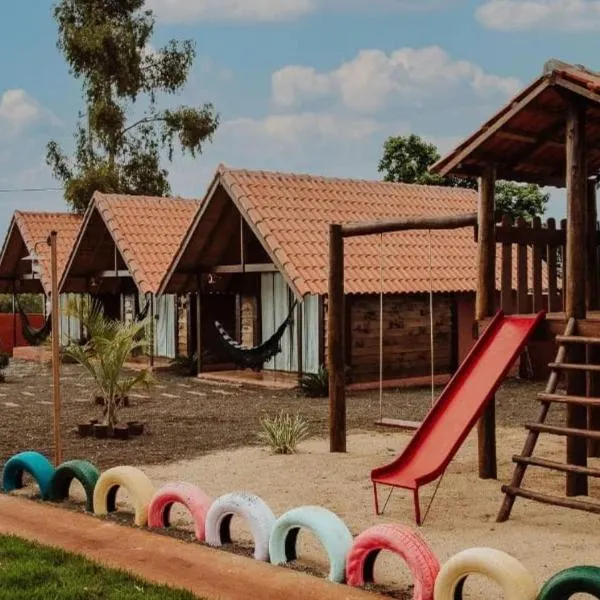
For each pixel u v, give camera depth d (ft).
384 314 67.82
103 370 45.73
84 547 24.59
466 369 31.91
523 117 33.24
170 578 21.79
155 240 83.10
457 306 71.67
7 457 40.09
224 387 68.23
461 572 19.31
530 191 99.25
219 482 34.60
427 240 74.28
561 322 31.81
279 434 41.09
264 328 73.97
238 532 26.71
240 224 71.20
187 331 81.92
